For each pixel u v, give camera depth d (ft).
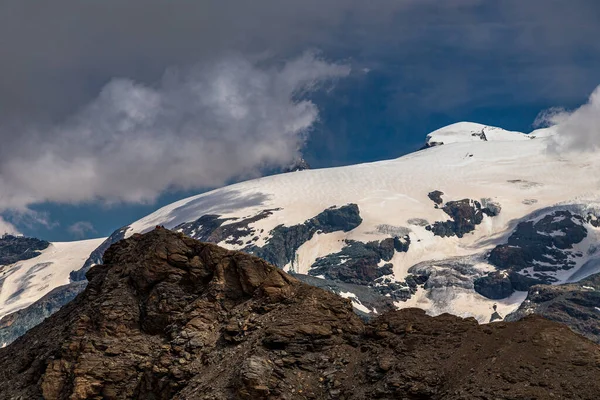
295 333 311.06
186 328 329.52
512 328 297.53
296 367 301.22
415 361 290.76
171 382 309.83
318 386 294.25
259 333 317.83
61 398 321.52
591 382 260.42
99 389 319.88
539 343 282.56
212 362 312.50
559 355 276.00
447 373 282.97
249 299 340.18
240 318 329.31
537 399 256.52
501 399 260.21
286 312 326.85
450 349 294.46
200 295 347.77
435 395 276.00
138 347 333.01
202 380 303.27
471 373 277.44
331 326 318.86
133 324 345.10
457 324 308.19
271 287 338.54
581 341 282.36
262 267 346.54
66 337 344.08
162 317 342.44
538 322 298.35
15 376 350.02
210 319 334.03
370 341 311.27
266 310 330.75
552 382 264.11
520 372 271.08
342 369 298.76
